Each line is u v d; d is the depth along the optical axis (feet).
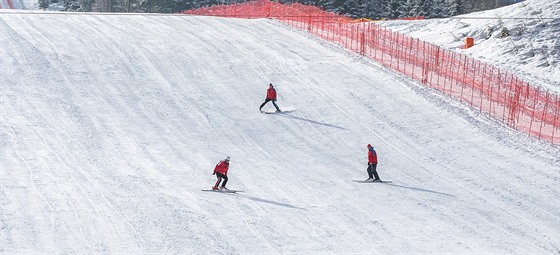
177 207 198.29
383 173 249.75
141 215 189.06
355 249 172.55
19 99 306.96
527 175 250.37
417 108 319.47
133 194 209.05
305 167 254.47
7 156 240.53
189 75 360.07
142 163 246.47
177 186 222.07
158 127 290.56
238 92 340.80
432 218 202.69
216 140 280.92
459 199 224.12
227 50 403.34
